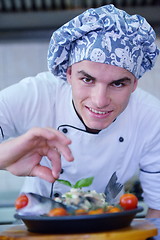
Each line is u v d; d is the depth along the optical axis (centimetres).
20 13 303
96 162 172
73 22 145
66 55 153
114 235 104
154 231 111
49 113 169
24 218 110
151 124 174
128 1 300
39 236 106
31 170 134
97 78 135
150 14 302
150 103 178
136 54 145
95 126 141
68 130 169
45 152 132
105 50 138
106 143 170
